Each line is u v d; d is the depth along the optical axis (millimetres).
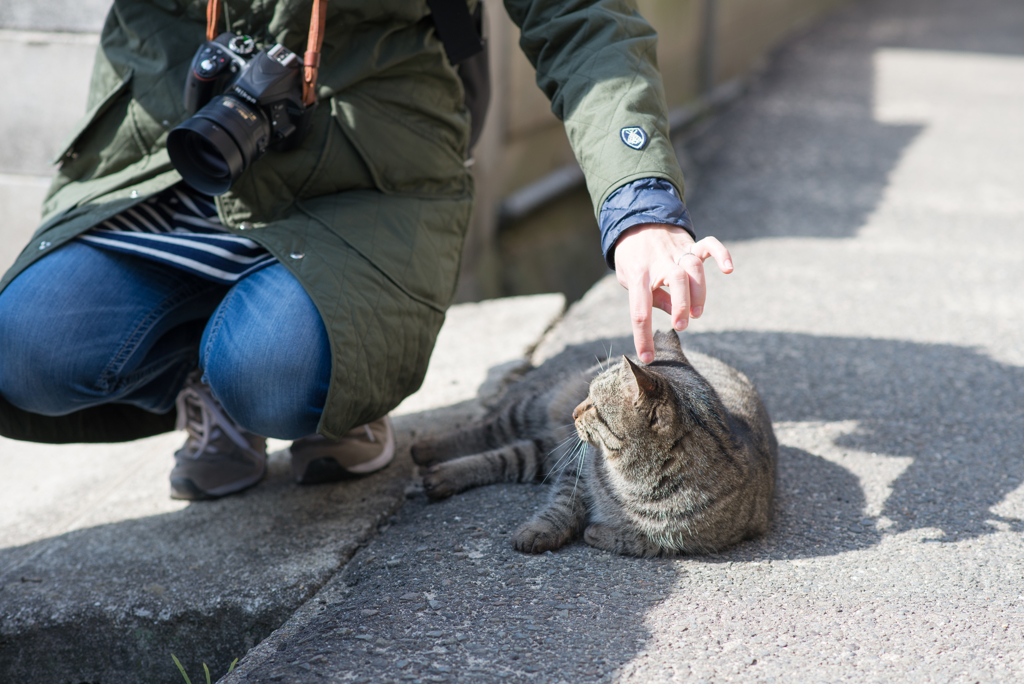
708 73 7980
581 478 2141
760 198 5219
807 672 1544
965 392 2779
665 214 1725
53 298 1881
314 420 1929
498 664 1570
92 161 2061
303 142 1962
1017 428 2543
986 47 9820
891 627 1684
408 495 2328
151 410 2264
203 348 1928
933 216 4754
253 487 2416
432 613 1746
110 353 1936
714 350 3113
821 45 10242
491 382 3010
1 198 3822
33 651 2000
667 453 1902
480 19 2184
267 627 1938
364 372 1848
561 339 3301
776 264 4098
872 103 7496
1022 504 2152
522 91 5254
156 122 1968
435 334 2059
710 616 1713
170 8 1992
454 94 2164
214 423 2318
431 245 2047
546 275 5801
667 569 1901
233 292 1942
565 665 1562
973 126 6633
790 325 3361
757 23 9586
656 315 3494
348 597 1849
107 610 1969
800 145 6344
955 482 2264
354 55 1969
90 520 2332
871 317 3434
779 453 2434
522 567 1913
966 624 1696
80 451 2908
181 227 2057
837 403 2725
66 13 3527
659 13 6688
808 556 1950
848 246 4332
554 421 2455
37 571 2111
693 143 6590
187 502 2381
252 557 2088
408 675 1546
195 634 1963
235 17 1946
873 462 2373
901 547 1979
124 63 2010
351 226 1952
